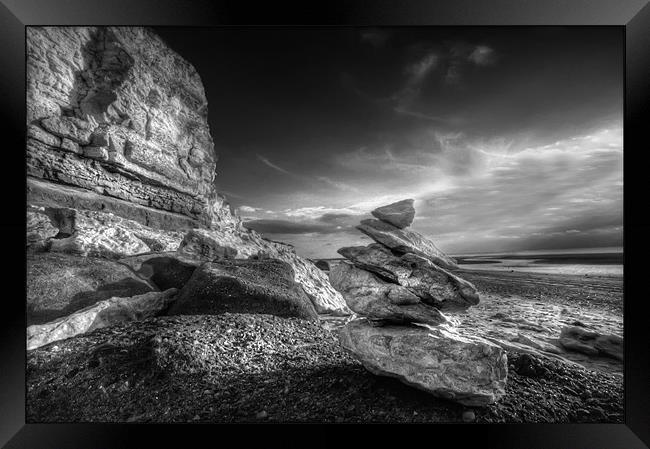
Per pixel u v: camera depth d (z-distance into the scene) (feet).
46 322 15.65
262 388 11.55
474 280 36.42
